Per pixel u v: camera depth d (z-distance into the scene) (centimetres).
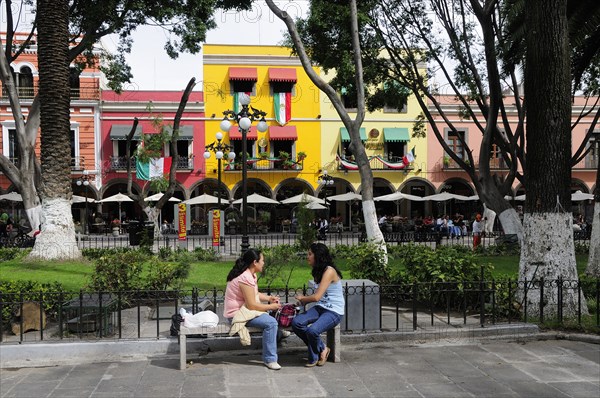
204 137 3122
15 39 2903
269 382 519
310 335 559
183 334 555
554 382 520
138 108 3070
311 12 1443
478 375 540
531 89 756
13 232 2381
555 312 723
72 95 3028
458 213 3359
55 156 1268
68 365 575
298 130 3180
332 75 3188
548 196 743
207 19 1739
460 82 1747
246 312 565
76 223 2772
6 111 2961
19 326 646
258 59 3144
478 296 757
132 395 484
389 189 3378
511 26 1362
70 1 1634
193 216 3175
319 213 3212
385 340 647
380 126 3219
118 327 658
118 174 3091
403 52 2112
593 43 1341
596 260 1110
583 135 3275
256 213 3184
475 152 3244
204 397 479
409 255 877
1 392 492
